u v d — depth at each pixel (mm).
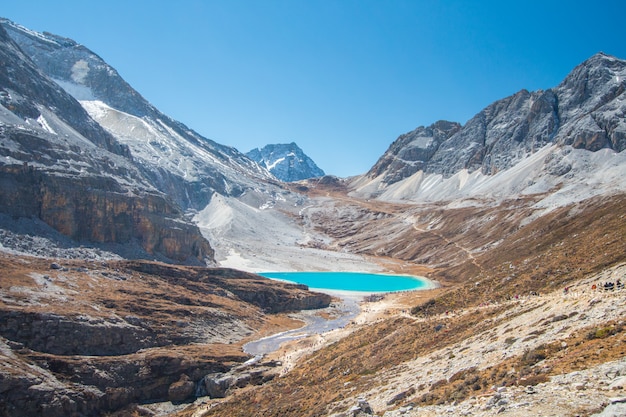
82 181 134500
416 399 33125
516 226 177000
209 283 123438
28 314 73375
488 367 34344
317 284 172750
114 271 109250
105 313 84000
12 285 83312
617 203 120375
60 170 132000
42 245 113312
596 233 87438
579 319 35906
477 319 55969
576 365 26578
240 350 90812
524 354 32500
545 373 27234
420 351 53281
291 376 68312
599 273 59125
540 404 22234
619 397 20047
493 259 147000
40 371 66125
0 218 111500
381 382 45375
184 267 126500
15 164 120500
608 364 24531
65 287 90812
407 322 73375
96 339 77500
